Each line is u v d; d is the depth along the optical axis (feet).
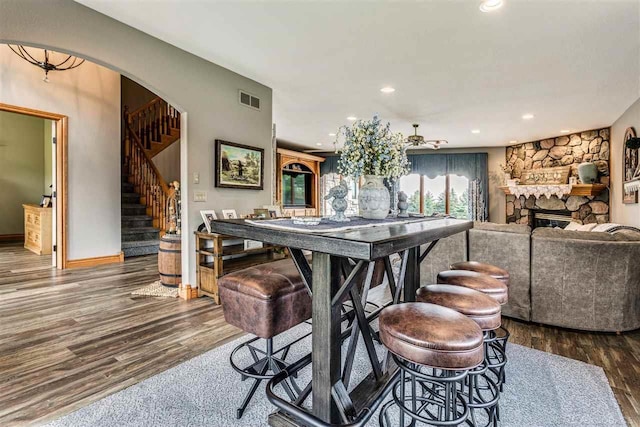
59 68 14.47
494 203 26.76
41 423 5.10
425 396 5.98
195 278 11.21
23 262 16.44
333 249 3.91
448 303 4.95
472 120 18.11
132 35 9.06
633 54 9.96
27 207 20.18
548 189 21.29
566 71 11.33
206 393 5.96
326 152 32.40
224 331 8.61
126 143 22.66
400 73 11.80
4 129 23.86
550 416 5.47
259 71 11.91
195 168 10.94
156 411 5.44
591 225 13.11
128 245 18.10
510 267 9.76
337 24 8.57
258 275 5.80
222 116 11.72
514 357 7.54
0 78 13.08
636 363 7.27
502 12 7.86
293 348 7.82
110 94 16.65
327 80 12.60
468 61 10.67
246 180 12.59
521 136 22.27
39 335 8.25
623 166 16.34
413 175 29.45
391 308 4.54
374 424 5.36
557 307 9.15
